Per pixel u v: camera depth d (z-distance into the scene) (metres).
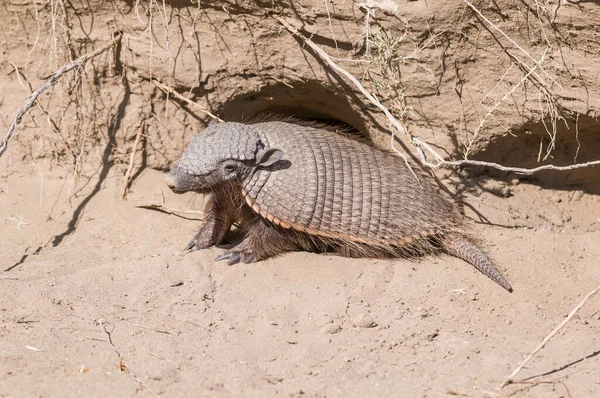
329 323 7.29
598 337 7.28
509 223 9.64
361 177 8.80
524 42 8.89
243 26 9.32
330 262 8.48
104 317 7.19
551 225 9.88
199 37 9.45
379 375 6.50
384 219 8.76
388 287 8.05
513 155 9.83
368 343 7.04
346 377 6.43
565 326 7.49
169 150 9.91
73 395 5.90
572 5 8.56
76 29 9.64
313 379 6.38
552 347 7.08
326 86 9.49
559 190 10.13
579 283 8.26
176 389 6.08
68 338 6.74
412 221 8.82
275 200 8.50
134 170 9.87
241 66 9.52
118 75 9.72
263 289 7.95
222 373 6.39
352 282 8.15
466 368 6.65
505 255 8.73
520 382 6.36
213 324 7.19
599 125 9.35
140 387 6.07
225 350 6.76
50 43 9.70
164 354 6.60
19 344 6.54
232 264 8.48
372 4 8.85
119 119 9.79
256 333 7.11
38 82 9.85
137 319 7.20
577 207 10.13
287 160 8.60
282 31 9.26
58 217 9.23
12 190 9.58
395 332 7.24
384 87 9.20
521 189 9.99
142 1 9.40
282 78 9.57
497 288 8.11
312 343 6.98
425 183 9.09
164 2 9.30
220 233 9.00
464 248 8.61
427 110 9.39
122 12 9.51
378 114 9.55
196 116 9.80
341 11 8.97
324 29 9.10
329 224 8.69
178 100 9.75
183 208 9.62
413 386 6.31
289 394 6.05
